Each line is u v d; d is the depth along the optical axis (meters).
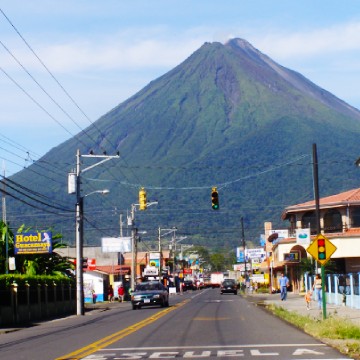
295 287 95.25
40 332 35.88
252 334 29.36
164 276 130.38
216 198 52.44
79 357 22.31
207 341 26.66
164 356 22.06
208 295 100.88
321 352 22.30
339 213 80.31
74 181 55.53
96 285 95.25
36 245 59.69
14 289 45.81
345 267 76.38
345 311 43.75
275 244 90.75
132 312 52.59
